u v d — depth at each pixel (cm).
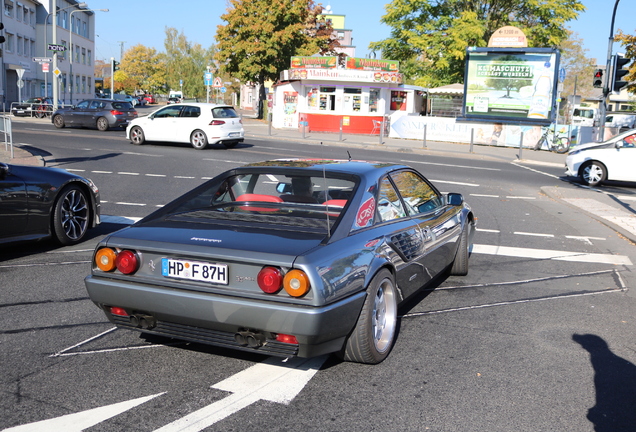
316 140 2748
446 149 2606
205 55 8775
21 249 712
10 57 5278
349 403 340
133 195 1139
